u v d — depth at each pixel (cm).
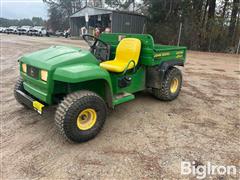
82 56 304
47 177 228
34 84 306
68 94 283
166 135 317
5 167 242
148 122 357
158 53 400
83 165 247
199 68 862
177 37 1731
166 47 469
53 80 276
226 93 530
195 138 311
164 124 352
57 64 277
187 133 325
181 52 477
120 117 373
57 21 4531
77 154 268
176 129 336
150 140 302
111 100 316
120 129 332
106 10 2127
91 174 233
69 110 264
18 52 1145
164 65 416
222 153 277
